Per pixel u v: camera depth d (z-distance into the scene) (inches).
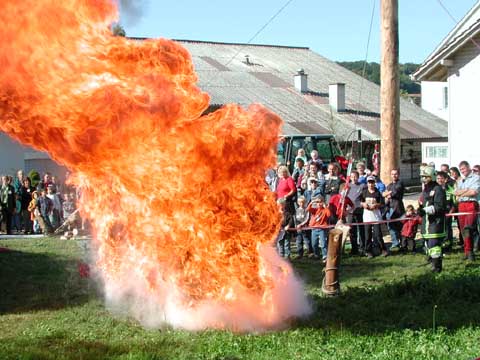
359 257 558.6
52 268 504.7
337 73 1898.4
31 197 808.9
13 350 282.7
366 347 281.6
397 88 631.2
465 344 285.1
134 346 287.3
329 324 320.2
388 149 634.8
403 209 591.2
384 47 629.9
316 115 1545.3
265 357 267.3
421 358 265.0
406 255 562.9
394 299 378.9
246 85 1608.0
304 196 583.8
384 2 624.7
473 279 407.2
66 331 317.4
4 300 395.5
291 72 1798.7
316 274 472.4
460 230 558.6
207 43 1840.6
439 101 1982.0
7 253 585.9
